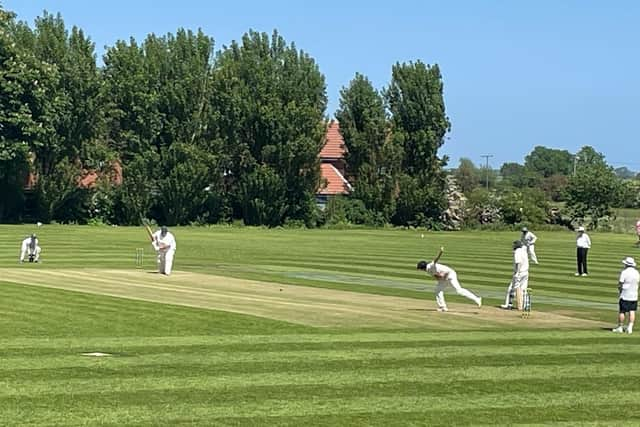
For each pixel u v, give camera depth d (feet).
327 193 344.28
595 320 86.33
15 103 254.47
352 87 320.09
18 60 255.50
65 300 89.10
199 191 287.48
